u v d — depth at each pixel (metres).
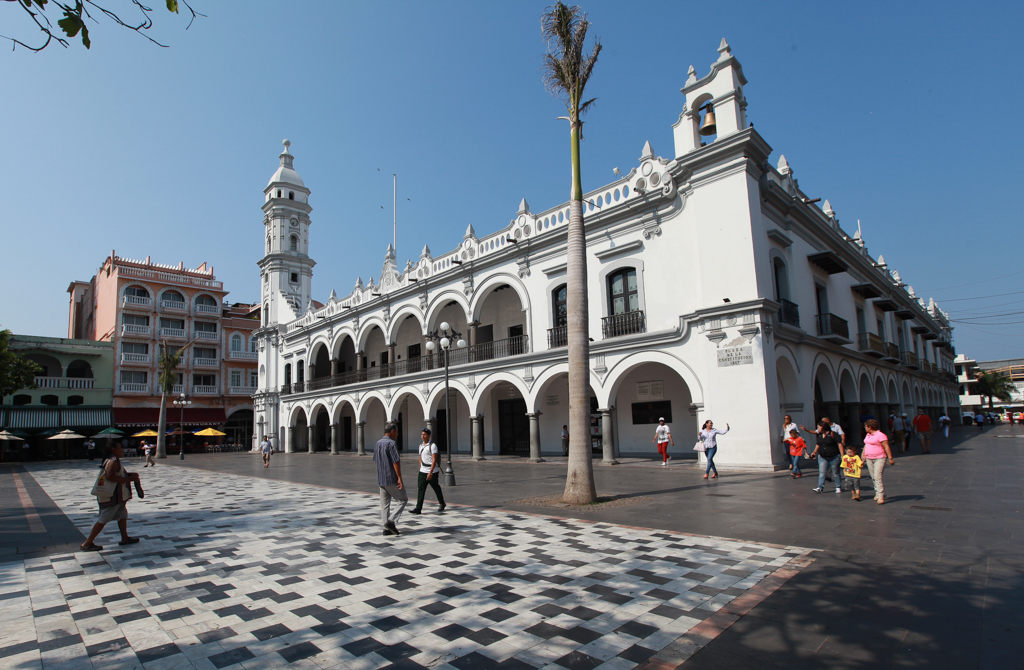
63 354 43.31
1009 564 5.55
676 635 4.09
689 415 19.69
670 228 17.88
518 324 25.58
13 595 5.42
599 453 22.52
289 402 40.00
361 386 31.70
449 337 16.34
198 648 4.08
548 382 20.98
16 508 12.22
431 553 6.73
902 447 21.14
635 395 21.31
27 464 34.81
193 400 48.38
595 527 7.98
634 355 18.00
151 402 46.44
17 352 41.12
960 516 7.88
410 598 5.09
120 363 45.34
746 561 5.94
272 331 42.66
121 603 5.14
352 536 7.90
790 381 17.02
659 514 8.81
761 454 14.61
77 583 5.82
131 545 7.68
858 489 9.42
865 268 26.66
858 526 7.42
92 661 3.89
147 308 47.09
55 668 3.78
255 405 44.09
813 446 17.12
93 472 25.69
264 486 15.79
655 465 17.20
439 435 30.61
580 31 11.19
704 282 16.27
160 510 11.22
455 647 3.99
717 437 15.55
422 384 27.03
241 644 4.13
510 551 6.71
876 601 4.63
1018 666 3.43
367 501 11.58
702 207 16.55
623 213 19.06
